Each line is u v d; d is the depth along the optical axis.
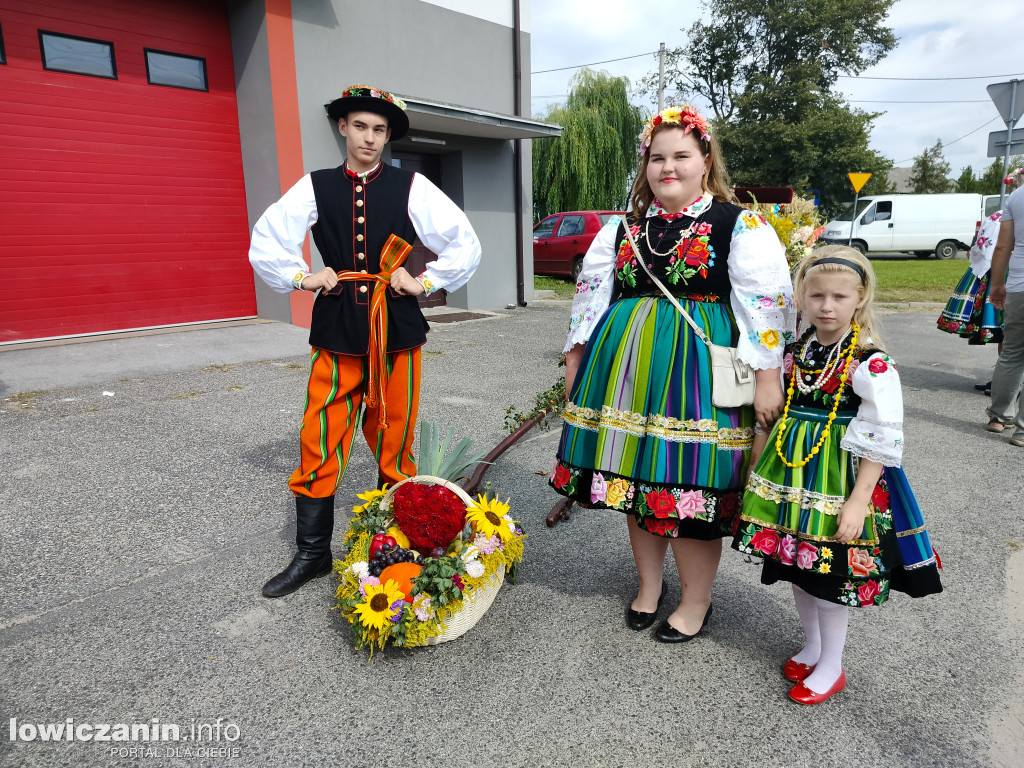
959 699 2.06
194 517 3.15
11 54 6.11
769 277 1.95
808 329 2.04
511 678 2.12
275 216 2.52
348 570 2.19
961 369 6.66
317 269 7.80
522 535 2.48
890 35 28.00
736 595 2.64
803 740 1.88
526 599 2.59
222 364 6.11
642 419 2.06
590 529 3.19
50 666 2.12
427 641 2.16
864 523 1.83
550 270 14.17
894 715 1.99
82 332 6.88
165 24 7.03
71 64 6.46
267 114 7.32
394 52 8.38
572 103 18.75
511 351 7.02
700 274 2.04
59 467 3.70
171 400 4.99
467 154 9.62
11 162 6.22
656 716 1.96
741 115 28.06
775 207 3.86
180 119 7.27
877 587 1.85
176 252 7.43
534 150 17.92
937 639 2.37
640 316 2.11
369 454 4.07
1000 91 7.54
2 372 5.57
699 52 30.34
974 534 3.16
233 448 4.04
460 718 1.94
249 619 2.39
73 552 2.81
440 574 2.12
